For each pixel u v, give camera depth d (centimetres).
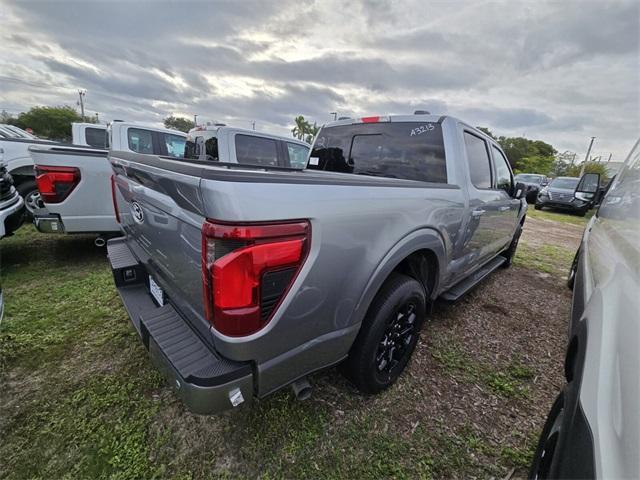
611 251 149
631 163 246
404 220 173
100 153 357
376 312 173
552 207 1309
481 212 273
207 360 124
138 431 166
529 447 168
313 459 155
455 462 158
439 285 237
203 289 117
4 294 302
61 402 182
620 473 69
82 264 386
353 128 289
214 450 158
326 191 129
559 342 272
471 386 211
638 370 77
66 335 243
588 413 88
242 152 552
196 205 111
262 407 183
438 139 240
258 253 109
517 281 421
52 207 343
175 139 638
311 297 129
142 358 220
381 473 151
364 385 186
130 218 211
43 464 148
